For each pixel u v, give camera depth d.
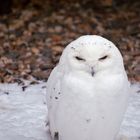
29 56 13.88
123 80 6.80
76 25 16.89
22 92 10.76
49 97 7.49
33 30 16.28
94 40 6.57
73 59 6.62
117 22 17.45
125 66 13.23
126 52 14.55
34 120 9.12
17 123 8.97
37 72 12.48
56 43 15.07
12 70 12.66
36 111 9.57
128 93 7.10
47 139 8.33
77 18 17.59
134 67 13.14
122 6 19.30
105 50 6.50
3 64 13.10
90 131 7.03
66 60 6.77
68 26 16.75
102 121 6.95
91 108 6.80
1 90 10.84
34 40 15.34
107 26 17.02
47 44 14.98
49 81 7.56
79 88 6.70
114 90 6.70
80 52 6.50
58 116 7.11
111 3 19.44
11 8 18.45
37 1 19.17
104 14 18.25
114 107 6.88
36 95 10.56
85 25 16.92
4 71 12.43
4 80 11.80
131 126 8.88
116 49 6.68
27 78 12.02
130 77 12.35
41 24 16.89
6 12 18.06
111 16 18.06
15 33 16.00
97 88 6.70
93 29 16.61
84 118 6.89
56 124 7.26
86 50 6.45
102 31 16.50
